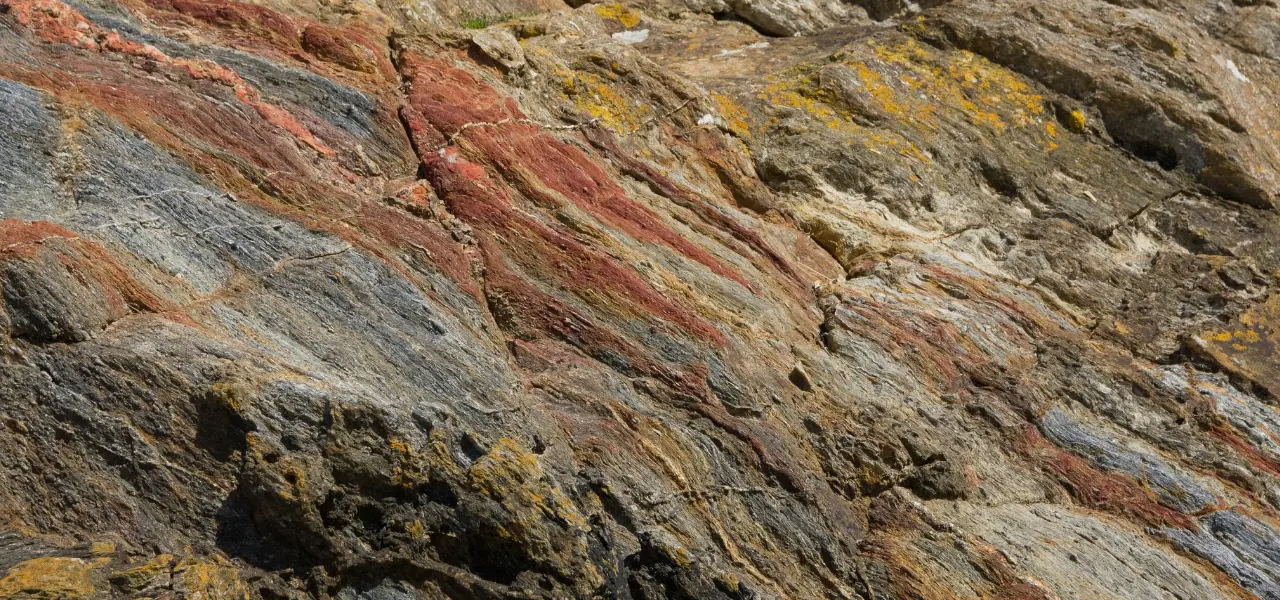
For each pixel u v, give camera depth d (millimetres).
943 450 8867
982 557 8172
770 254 10484
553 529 6965
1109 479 9281
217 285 7711
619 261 9383
